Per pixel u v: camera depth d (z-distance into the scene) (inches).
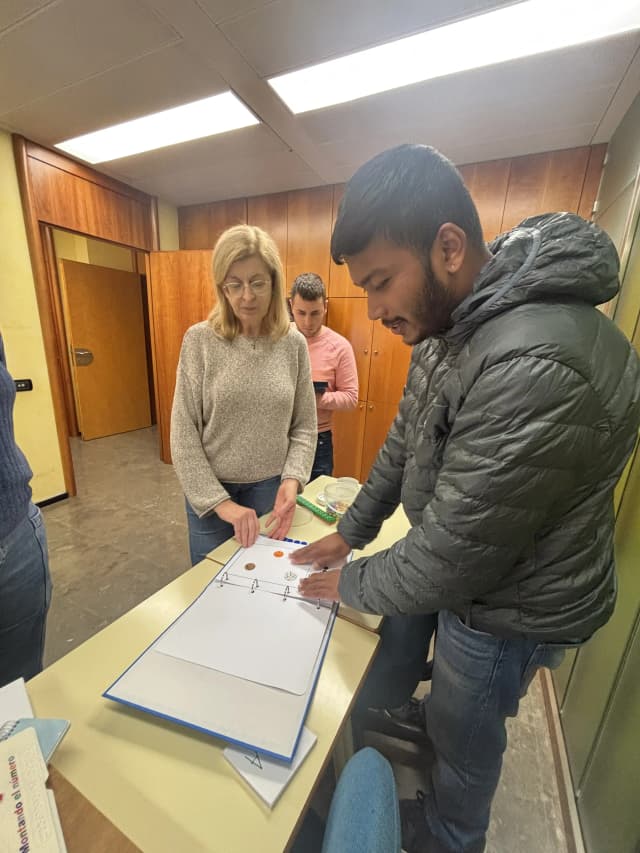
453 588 21.3
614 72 59.4
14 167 87.3
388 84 64.8
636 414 21.0
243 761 18.0
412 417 29.8
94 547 87.7
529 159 87.4
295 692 20.9
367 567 25.4
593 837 35.9
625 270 53.6
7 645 29.6
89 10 50.8
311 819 31.3
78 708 20.2
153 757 18.2
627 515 41.3
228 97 69.8
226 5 49.5
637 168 57.6
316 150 88.7
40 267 94.3
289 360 43.8
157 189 115.3
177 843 15.2
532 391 18.0
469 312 21.1
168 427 137.6
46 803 15.7
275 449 43.8
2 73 63.9
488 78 62.1
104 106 73.6
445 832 33.7
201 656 22.8
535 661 27.4
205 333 40.1
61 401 105.1
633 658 34.8
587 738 41.4
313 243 114.0
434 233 19.6
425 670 43.1
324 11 50.1
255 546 35.0
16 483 27.0
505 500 18.9
